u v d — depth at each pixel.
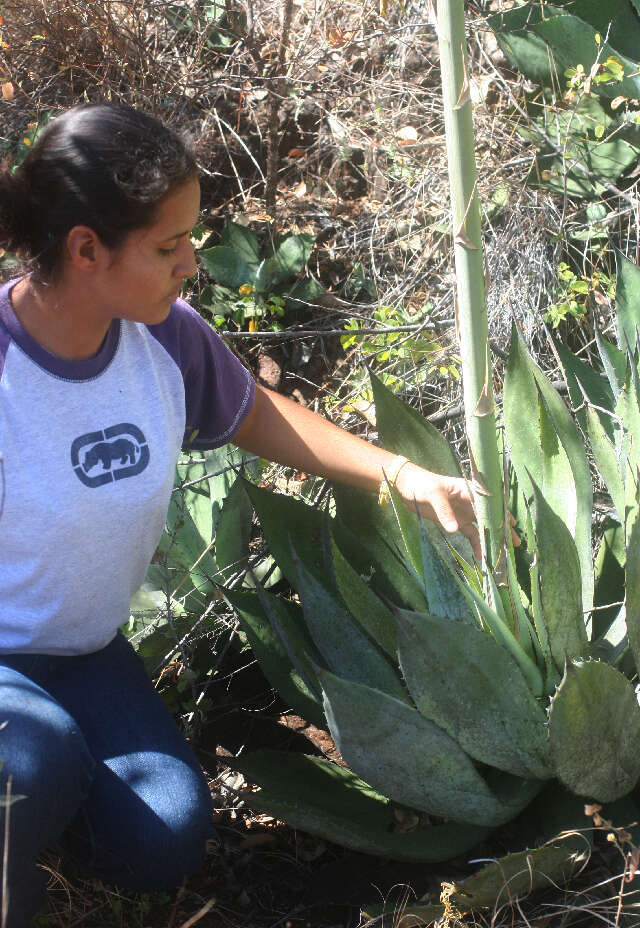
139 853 1.81
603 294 3.25
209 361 1.92
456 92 1.57
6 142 3.89
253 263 3.66
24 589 1.74
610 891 1.87
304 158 4.01
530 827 1.96
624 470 2.10
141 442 1.75
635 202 3.20
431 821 2.01
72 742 1.71
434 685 1.71
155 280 1.60
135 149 1.50
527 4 3.35
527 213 3.38
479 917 1.89
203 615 2.43
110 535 1.75
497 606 1.85
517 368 2.20
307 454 2.05
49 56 3.91
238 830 2.23
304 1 4.19
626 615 1.85
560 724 1.70
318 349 3.58
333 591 2.17
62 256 1.58
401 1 3.68
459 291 1.68
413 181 3.68
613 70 3.12
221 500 2.75
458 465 2.26
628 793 1.96
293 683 2.16
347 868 2.06
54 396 1.67
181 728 2.43
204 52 4.13
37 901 1.75
